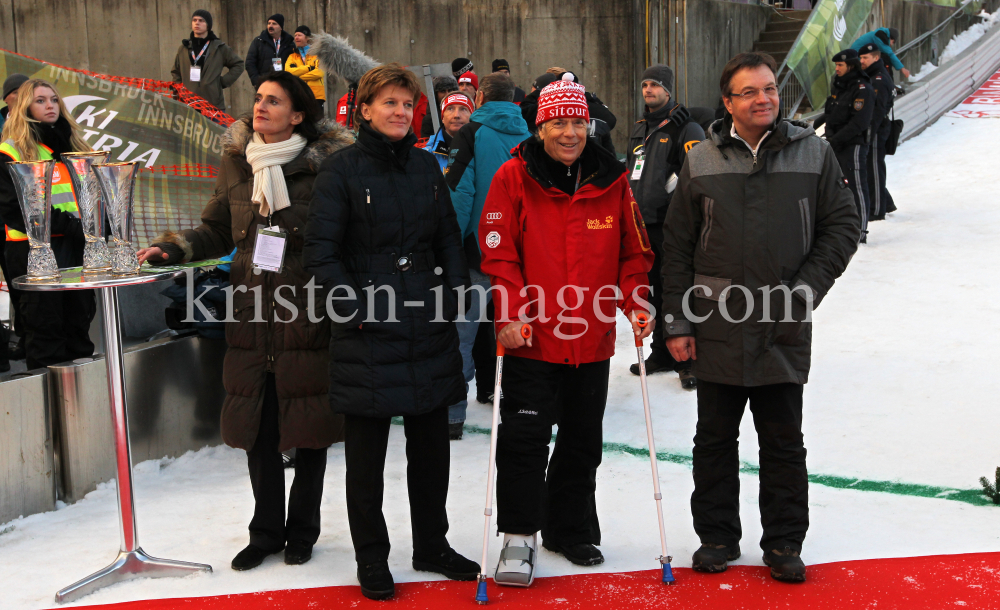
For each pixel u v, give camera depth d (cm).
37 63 616
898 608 281
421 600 297
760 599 291
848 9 1428
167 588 306
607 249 316
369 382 296
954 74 1527
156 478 424
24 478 374
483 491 399
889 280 719
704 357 315
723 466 319
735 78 302
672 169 531
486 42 1368
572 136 304
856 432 447
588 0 1331
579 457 326
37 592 305
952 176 1112
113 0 1388
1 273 610
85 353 515
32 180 312
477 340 522
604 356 319
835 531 346
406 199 304
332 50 684
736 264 307
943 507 364
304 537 332
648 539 347
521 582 304
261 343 317
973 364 525
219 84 1105
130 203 315
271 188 312
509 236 315
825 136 863
